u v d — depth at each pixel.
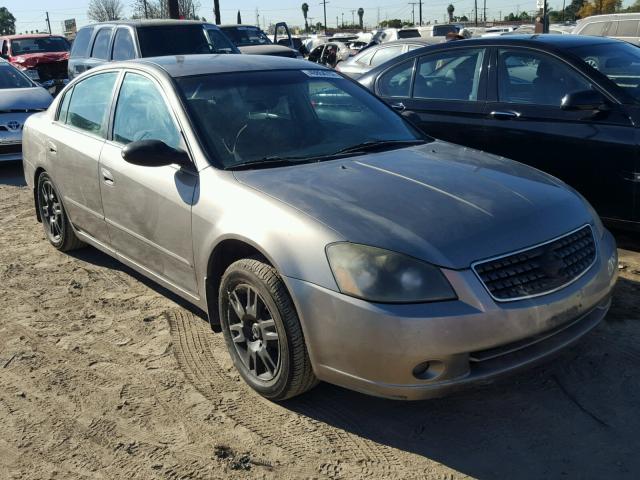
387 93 6.62
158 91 4.17
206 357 3.84
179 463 2.94
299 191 3.30
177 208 3.74
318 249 2.96
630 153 4.87
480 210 3.13
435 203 3.18
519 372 2.97
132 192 4.13
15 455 3.03
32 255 5.67
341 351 2.91
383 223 3.00
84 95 5.06
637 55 5.64
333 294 2.89
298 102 4.27
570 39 5.73
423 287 2.80
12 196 7.98
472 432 3.09
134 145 3.69
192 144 3.78
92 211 4.76
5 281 5.09
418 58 6.42
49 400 3.46
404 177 3.48
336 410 3.30
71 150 4.89
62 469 2.93
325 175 3.51
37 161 5.51
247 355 3.47
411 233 2.93
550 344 3.05
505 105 5.62
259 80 4.31
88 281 5.04
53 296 4.79
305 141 4.02
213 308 3.71
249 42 18.62
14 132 9.18
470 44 6.02
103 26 12.06
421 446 3.01
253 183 3.45
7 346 4.05
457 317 2.76
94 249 5.75
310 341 3.01
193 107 3.96
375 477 2.82
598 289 3.21
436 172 3.58
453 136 5.97
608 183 5.04
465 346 2.77
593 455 2.90
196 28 11.84
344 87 4.62
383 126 4.39
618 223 5.10
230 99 4.09
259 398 3.42
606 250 3.43
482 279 2.84
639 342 3.81
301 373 3.13
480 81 5.86
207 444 3.07
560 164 5.29
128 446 3.07
